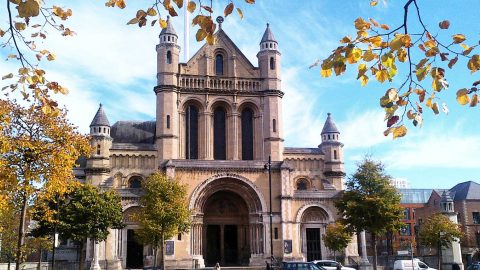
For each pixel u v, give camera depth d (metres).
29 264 59.00
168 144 70.62
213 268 60.59
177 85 73.44
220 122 75.69
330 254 70.50
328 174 80.25
